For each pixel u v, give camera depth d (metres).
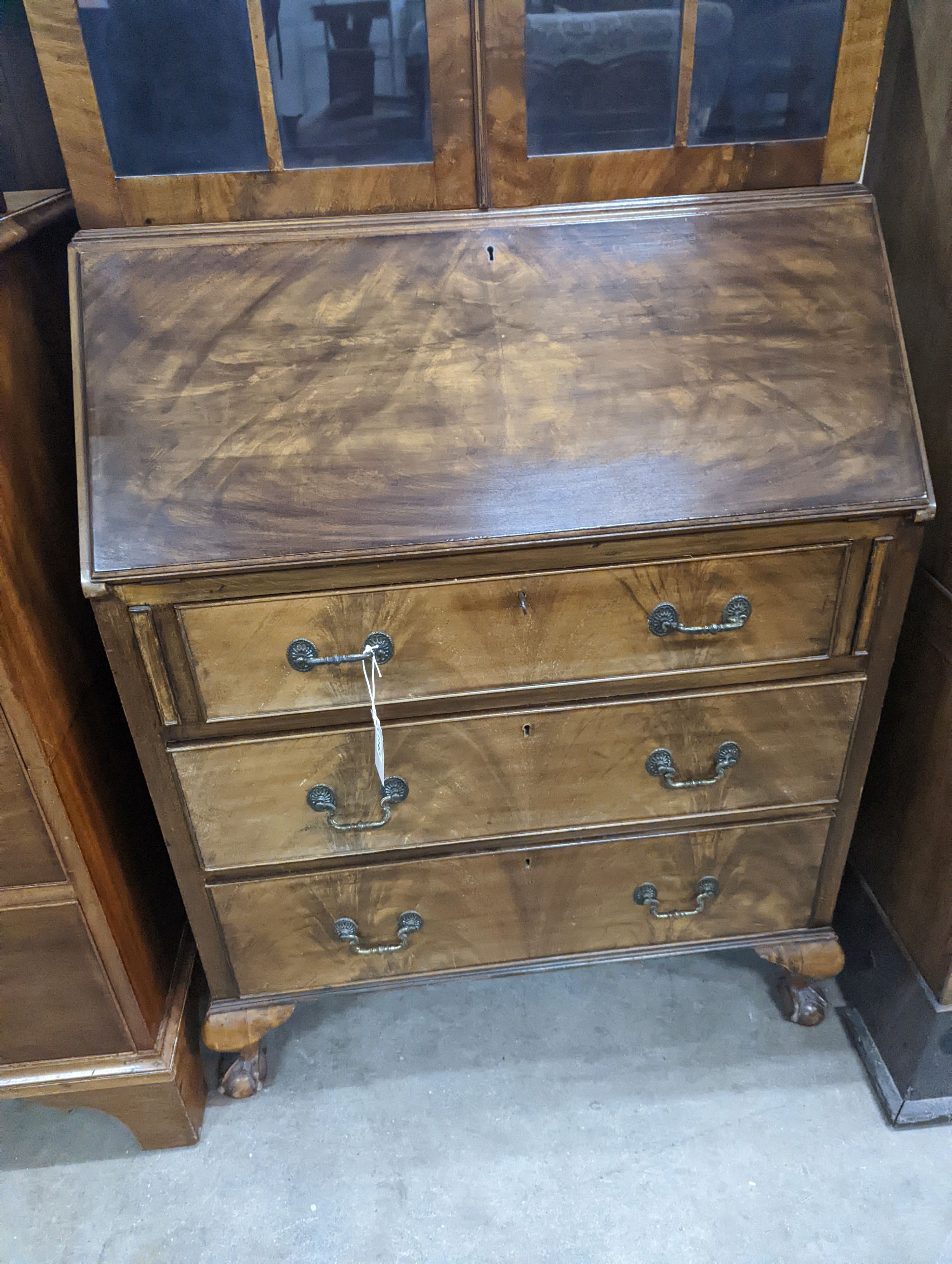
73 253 0.95
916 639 1.20
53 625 1.04
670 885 1.23
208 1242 1.16
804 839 1.21
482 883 1.19
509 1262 1.12
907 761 1.24
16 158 1.23
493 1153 1.25
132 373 0.94
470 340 0.97
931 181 1.08
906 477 0.98
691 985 1.47
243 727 1.03
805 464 0.98
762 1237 1.14
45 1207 1.21
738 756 1.12
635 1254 1.13
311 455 0.94
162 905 1.33
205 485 0.93
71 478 1.14
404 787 1.09
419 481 0.94
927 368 1.12
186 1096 1.24
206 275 0.96
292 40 0.90
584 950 1.28
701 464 0.97
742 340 1.00
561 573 0.97
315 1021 1.44
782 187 1.04
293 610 0.96
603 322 0.99
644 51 0.94
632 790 1.14
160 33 0.88
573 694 1.06
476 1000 1.46
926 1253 1.12
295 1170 1.24
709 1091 1.31
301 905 1.16
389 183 0.98
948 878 1.14
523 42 0.92
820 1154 1.23
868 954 1.36
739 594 1.02
